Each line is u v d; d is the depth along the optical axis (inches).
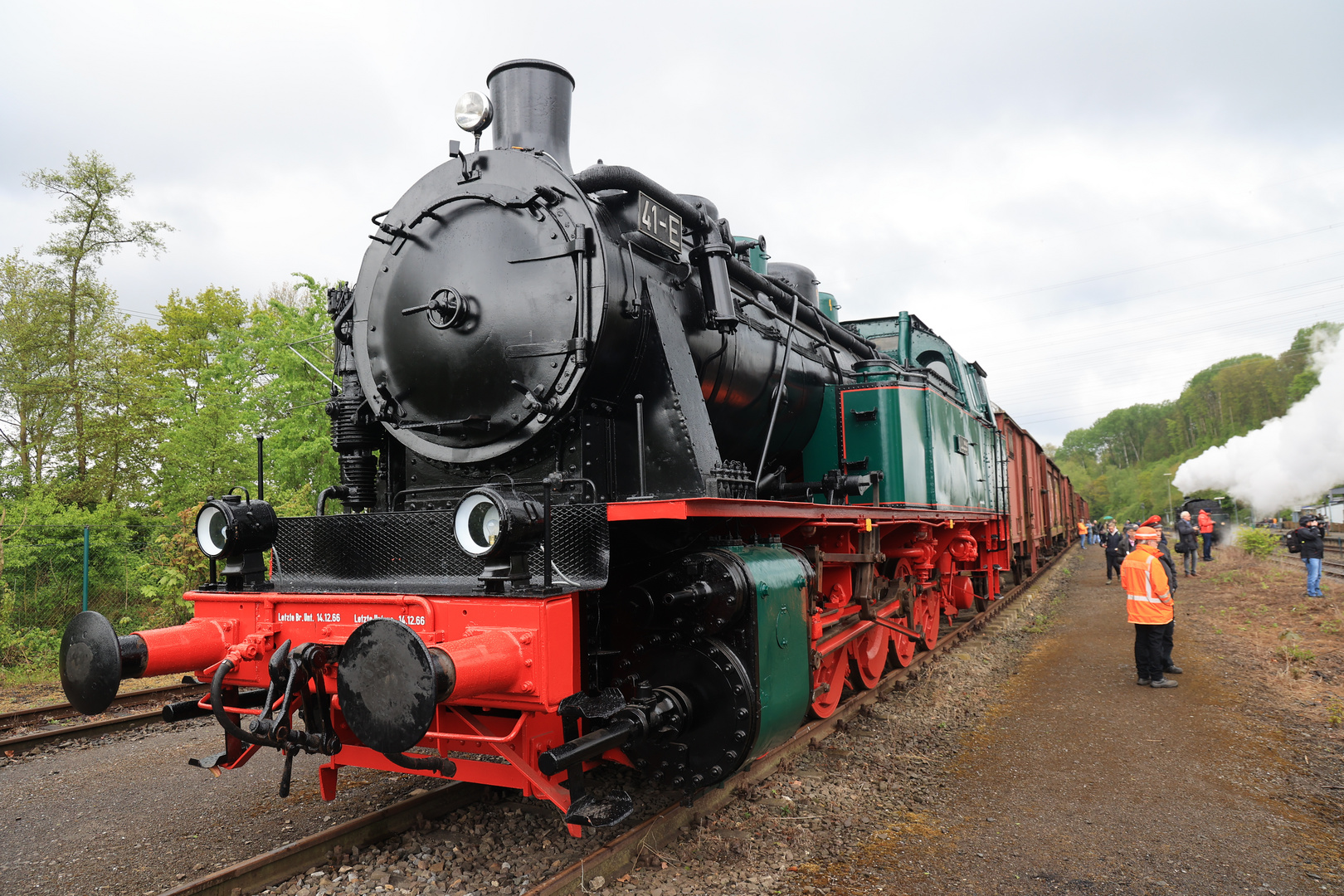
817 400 273.0
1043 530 812.6
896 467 272.1
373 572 147.9
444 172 184.4
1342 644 362.6
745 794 171.3
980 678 302.8
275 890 129.6
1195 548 755.4
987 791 184.4
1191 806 174.1
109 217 749.3
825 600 223.8
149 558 500.1
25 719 269.6
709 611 141.9
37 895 135.3
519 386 161.0
